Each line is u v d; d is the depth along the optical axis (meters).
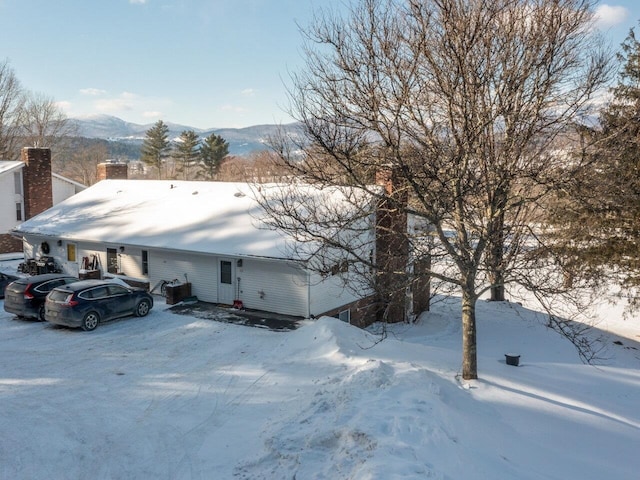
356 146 11.86
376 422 8.83
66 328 18.17
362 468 7.29
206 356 15.19
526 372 15.02
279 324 18.47
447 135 12.38
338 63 11.78
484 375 13.59
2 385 12.93
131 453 9.60
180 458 9.38
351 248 13.24
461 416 10.09
